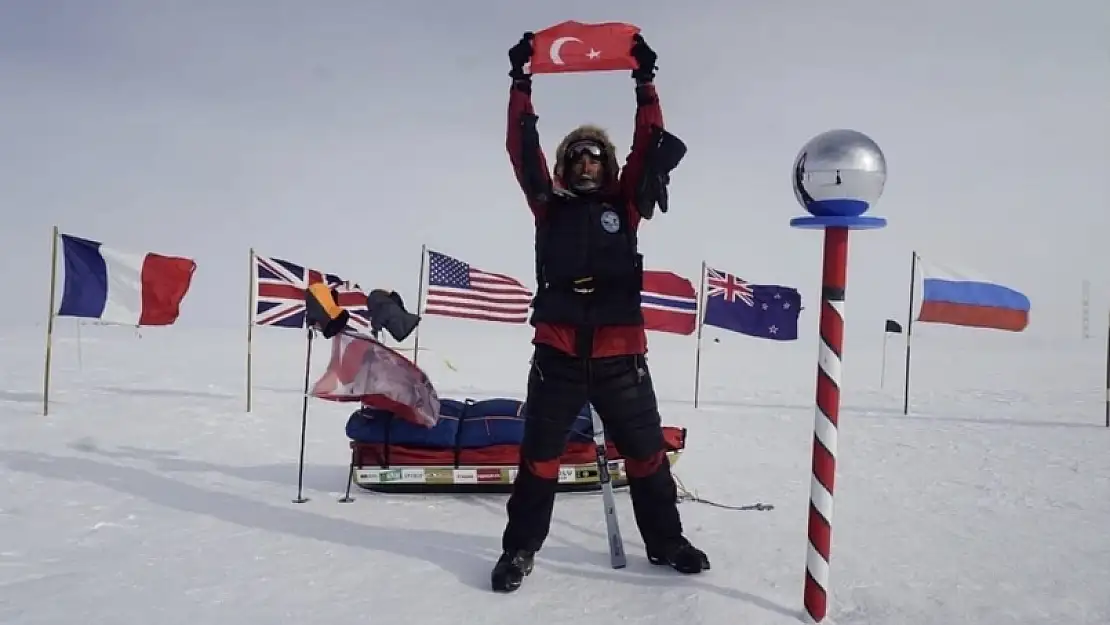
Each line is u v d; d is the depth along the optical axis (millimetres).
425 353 20516
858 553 4289
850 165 3043
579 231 3707
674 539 3941
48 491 5605
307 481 6000
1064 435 8422
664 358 20688
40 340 23312
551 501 3893
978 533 4715
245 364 16203
